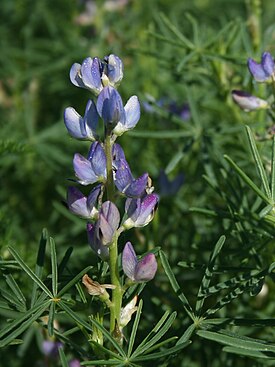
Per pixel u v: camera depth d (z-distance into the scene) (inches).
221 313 18.5
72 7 31.2
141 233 20.0
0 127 26.4
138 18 29.9
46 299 14.7
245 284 15.1
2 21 32.7
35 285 15.0
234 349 14.2
